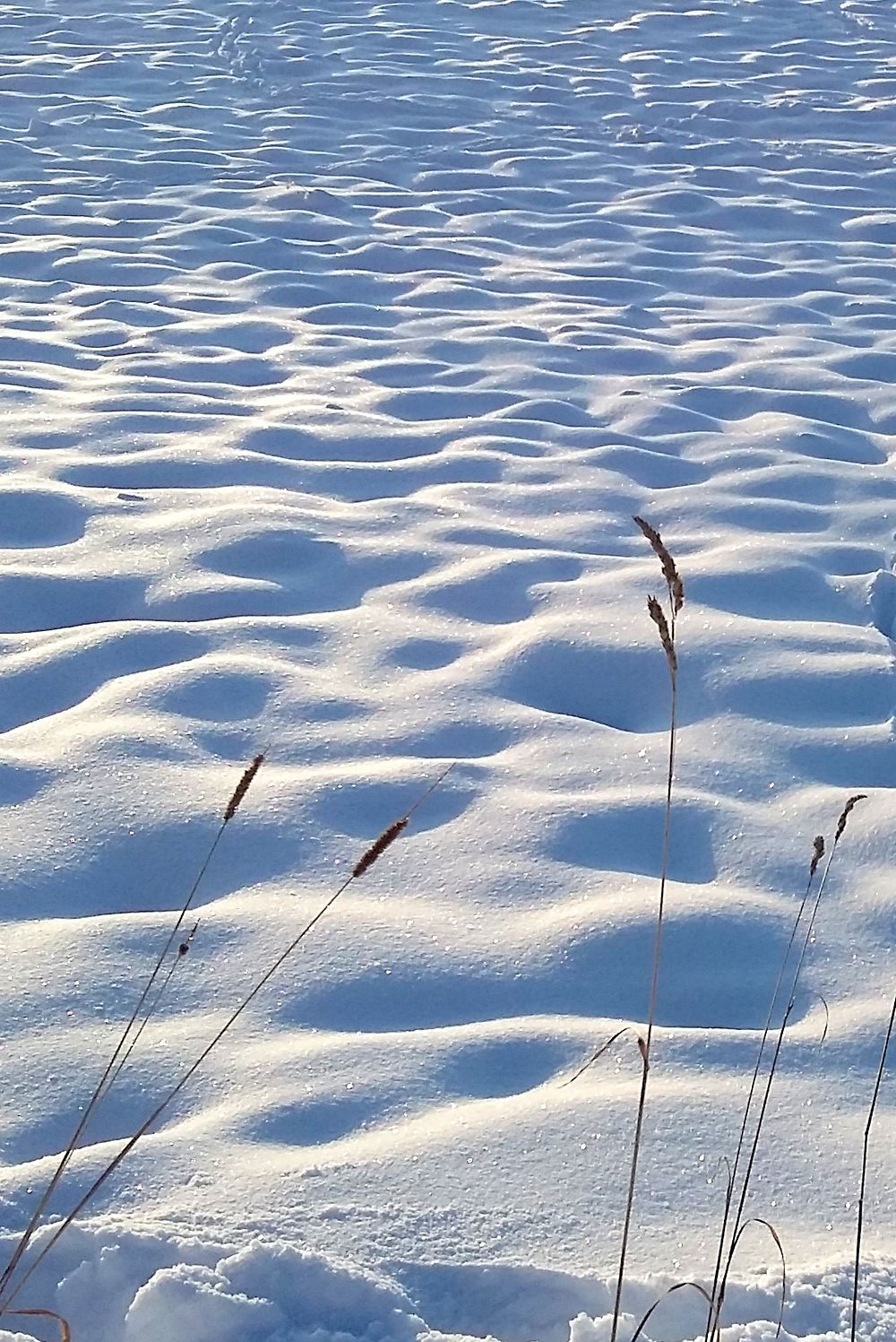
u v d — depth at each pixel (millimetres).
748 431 5719
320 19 13641
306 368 6379
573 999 2547
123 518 4672
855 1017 2479
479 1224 1982
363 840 2998
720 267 8070
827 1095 2273
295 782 3174
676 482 5246
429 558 4465
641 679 3713
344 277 7715
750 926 2725
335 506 4891
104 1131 2186
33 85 11438
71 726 3395
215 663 3693
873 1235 1993
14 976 2504
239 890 2832
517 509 4906
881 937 2719
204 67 12070
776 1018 2516
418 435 5598
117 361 6363
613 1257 1937
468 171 9773
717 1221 2010
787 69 12320
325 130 10594
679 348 6777
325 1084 2270
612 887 2832
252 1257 1854
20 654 3756
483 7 14086
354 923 2689
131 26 13328
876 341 6918
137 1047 2346
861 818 3072
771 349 6727
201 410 5789
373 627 4000
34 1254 1886
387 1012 2488
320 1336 1800
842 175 9828
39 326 6816
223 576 4297
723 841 3027
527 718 3520
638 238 8555
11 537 4539
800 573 4352
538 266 8031
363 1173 2070
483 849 2965
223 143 10250
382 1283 1848
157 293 7367
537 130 10711
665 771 3293
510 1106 2225
